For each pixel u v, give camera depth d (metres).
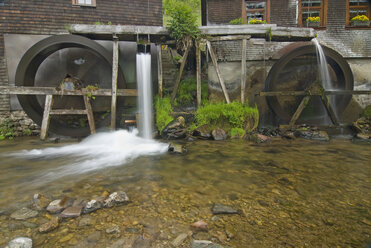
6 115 6.34
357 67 7.65
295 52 6.68
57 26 6.48
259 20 7.40
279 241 1.61
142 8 7.12
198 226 1.79
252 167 3.43
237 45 7.50
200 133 5.59
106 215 1.99
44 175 3.15
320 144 5.14
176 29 5.57
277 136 5.97
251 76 7.64
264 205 2.18
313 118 7.43
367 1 7.64
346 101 6.93
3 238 1.65
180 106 6.83
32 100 6.01
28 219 1.93
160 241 1.61
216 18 7.85
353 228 1.79
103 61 6.81
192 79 8.16
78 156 4.25
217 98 7.65
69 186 2.71
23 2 6.22
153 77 7.49
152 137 5.83
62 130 6.01
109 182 2.84
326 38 7.59
